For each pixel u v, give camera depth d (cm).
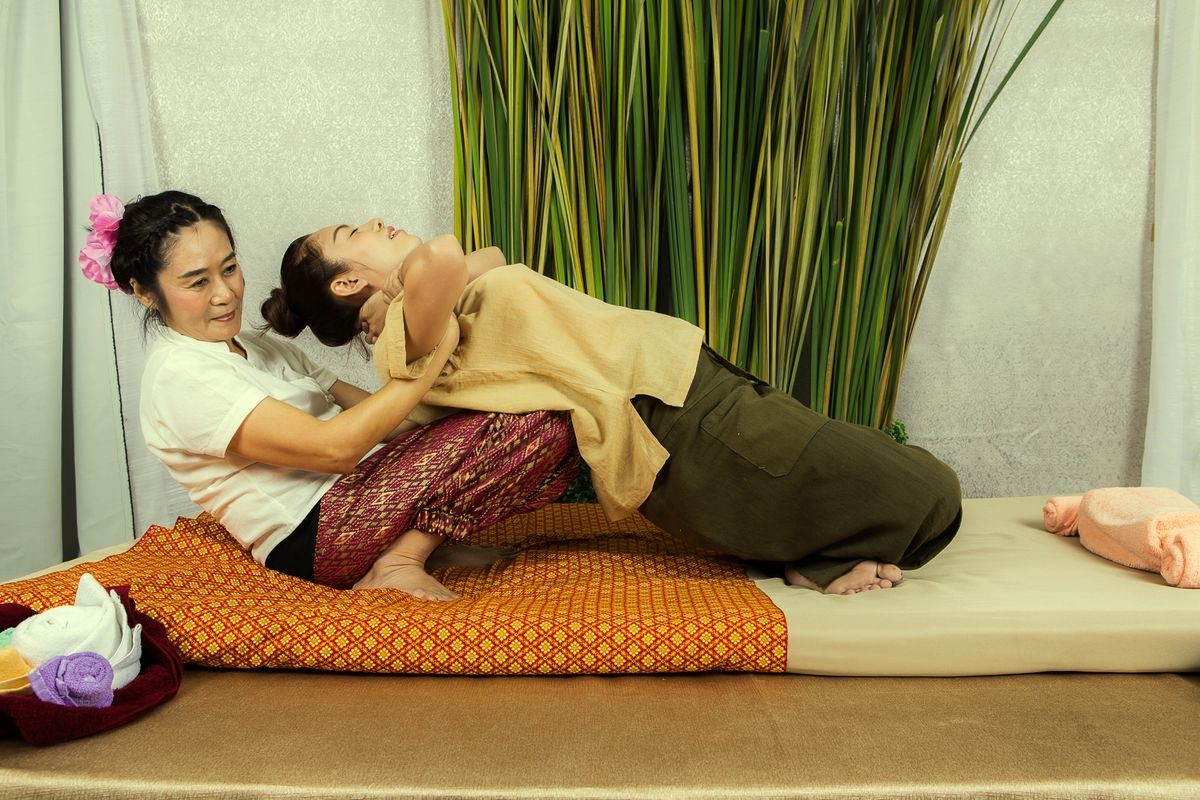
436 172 256
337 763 103
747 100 223
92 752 106
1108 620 127
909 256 230
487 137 227
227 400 144
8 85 230
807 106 221
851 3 213
